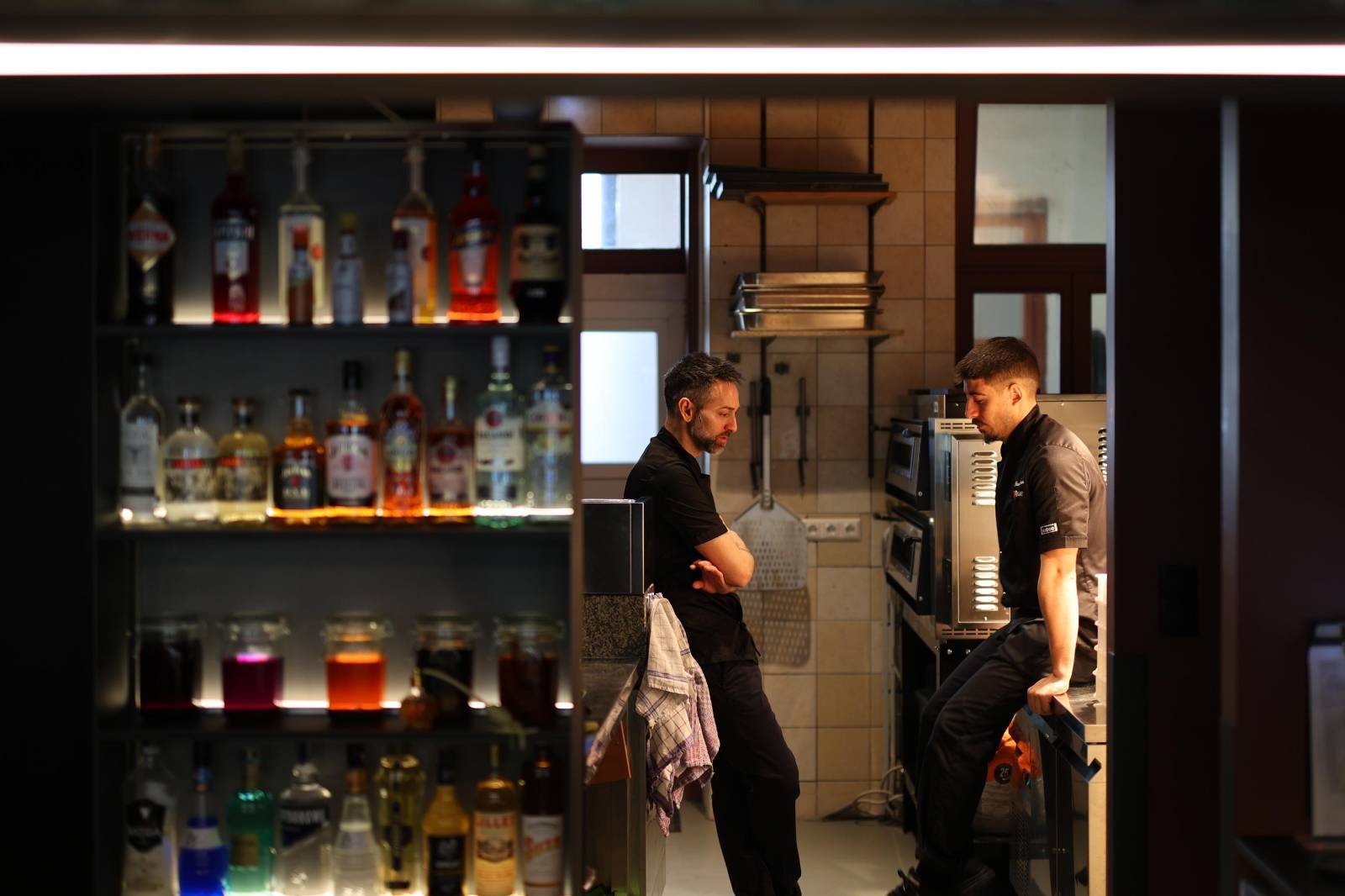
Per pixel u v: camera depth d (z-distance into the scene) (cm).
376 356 250
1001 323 492
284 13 190
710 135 475
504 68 199
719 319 476
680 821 483
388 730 228
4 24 189
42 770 240
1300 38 188
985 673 343
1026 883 353
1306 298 225
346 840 230
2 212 237
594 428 517
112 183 236
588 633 319
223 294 235
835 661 484
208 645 252
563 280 236
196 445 235
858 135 476
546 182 235
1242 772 228
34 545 239
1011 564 347
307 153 235
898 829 470
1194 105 239
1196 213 280
